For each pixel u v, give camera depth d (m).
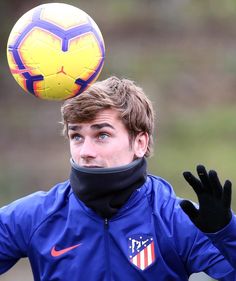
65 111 12.78
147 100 13.34
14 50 12.38
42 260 13.27
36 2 80.88
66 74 12.26
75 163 12.80
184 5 87.50
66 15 12.32
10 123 61.78
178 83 70.06
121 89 12.99
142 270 12.95
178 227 12.97
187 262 13.00
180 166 51.66
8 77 69.94
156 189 13.44
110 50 76.06
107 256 13.05
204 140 57.38
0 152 56.59
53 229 13.28
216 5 87.44
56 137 59.22
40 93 12.47
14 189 49.78
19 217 13.39
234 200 44.38
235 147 55.88
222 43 79.06
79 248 13.12
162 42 78.88
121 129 12.86
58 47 12.18
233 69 73.12
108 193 12.73
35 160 54.72
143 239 13.05
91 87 12.88
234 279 12.59
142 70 72.25
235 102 66.56
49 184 50.81
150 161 52.34
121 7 87.12
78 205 13.21
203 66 73.88
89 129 12.69
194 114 63.31
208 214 12.16
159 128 59.69
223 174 50.59
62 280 13.15
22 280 35.53
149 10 86.31
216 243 12.23
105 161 12.71
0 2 78.25
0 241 13.39
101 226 13.07
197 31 81.56
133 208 13.13
